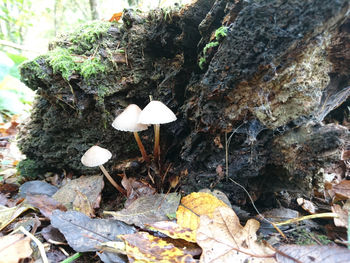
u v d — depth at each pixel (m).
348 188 0.15
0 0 0.55
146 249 0.11
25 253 0.11
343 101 0.19
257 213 0.16
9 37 0.74
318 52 0.12
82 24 0.21
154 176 0.18
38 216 0.16
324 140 0.13
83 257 0.12
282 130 0.14
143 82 0.18
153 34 0.16
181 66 0.17
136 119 0.16
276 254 0.11
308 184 0.15
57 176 0.22
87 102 0.18
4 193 0.21
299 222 0.14
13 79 0.46
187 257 0.11
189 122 0.16
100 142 0.20
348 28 0.12
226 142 0.15
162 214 0.14
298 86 0.12
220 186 0.15
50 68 0.17
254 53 0.12
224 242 0.11
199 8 0.15
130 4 0.39
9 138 0.37
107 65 0.18
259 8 0.11
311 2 0.11
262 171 0.15
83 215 0.13
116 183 0.18
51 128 0.20
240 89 0.13
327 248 0.10
